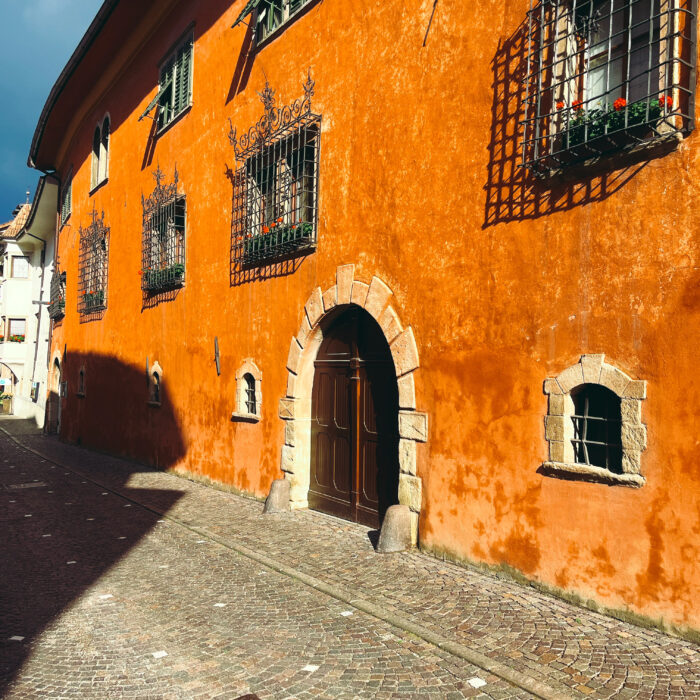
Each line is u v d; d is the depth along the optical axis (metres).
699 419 4.52
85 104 19.59
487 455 6.07
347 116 8.23
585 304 5.29
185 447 12.51
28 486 12.09
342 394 8.68
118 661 4.43
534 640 4.56
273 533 7.87
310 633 4.87
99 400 17.80
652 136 4.89
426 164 6.94
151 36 14.96
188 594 5.83
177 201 12.99
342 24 8.45
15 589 6.04
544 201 5.67
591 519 5.15
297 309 9.16
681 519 4.59
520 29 6.03
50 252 30.11
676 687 3.85
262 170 10.14
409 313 7.06
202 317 11.91
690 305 4.61
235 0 11.27
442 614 5.10
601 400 5.39
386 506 7.86
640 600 4.80
